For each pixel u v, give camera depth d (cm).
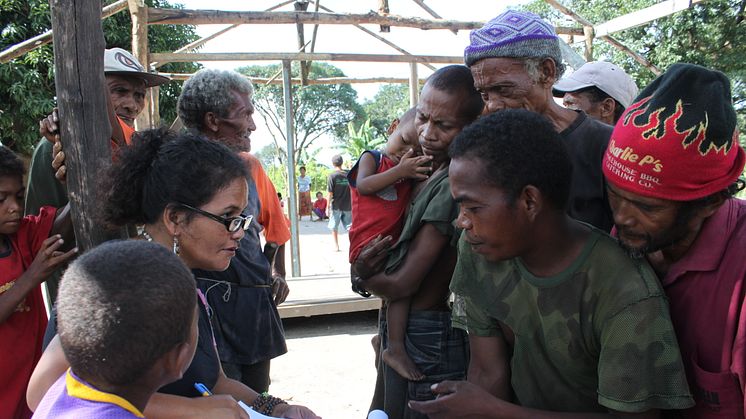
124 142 235
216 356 177
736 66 1362
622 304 138
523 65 179
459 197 142
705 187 128
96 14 195
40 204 253
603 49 1515
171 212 153
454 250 214
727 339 133
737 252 133
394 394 221
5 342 217
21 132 1154
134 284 112
